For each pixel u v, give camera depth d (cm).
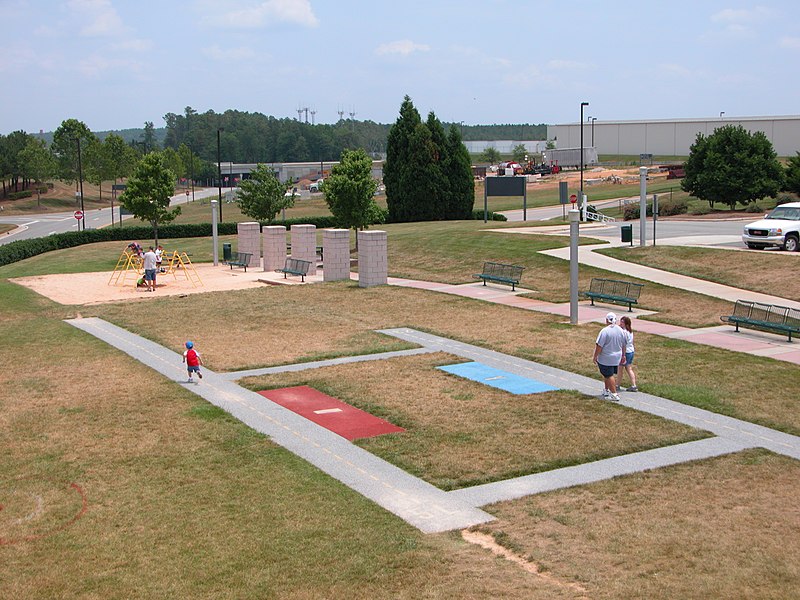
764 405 1559
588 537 1004
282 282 3484
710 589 864
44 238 5500
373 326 2453
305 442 1395
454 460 1296
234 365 1972
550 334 2266
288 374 1877
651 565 924
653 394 1650
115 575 924
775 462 1269
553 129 14925
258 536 1023
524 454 1318
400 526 1050
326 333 2356
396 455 1322
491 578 900
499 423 1485
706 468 1246
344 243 3500
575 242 2369
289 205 5947
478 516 1080
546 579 898
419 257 3994
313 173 16038
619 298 2602
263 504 1126
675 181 8550
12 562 960
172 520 1075
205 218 8344
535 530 1029
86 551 987
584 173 10631
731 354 1967
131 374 1897
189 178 16950
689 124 12562
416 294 3036
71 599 873
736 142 5700
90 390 1752
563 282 3091
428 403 1622
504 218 6291
